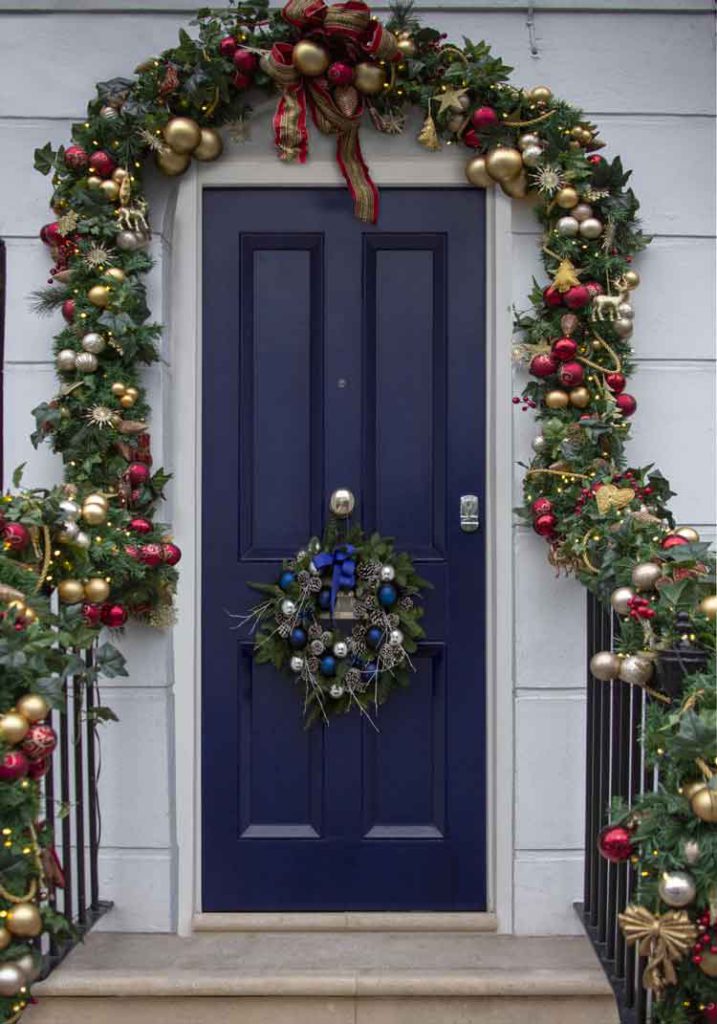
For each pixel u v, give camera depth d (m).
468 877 2.84
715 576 1.91
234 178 2.85
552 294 2.71
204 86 2.68
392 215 2.89
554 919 2.77
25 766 1.77
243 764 2.86
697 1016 1.80
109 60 2.84
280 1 2.85
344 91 2.72
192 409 2.84
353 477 2.88
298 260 2.90
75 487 2.51
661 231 2.87
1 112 2.84
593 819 2.63
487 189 2.87
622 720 2.31
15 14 2.85
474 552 2.87
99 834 2.74
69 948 2.52
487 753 2.85
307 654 2.80
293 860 2.85
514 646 2.80
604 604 2.46
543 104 2.73
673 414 2.86
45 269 2.84
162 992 2.41
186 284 2.85
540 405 2.77
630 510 2.46
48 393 2.83
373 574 2.79
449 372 2.88
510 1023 2.43
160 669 2.77
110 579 2.55
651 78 2.86
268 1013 2.43
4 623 1.81
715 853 1.65
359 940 2.72
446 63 2.72
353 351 2.88
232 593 2.87
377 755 2.87
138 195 2.75
